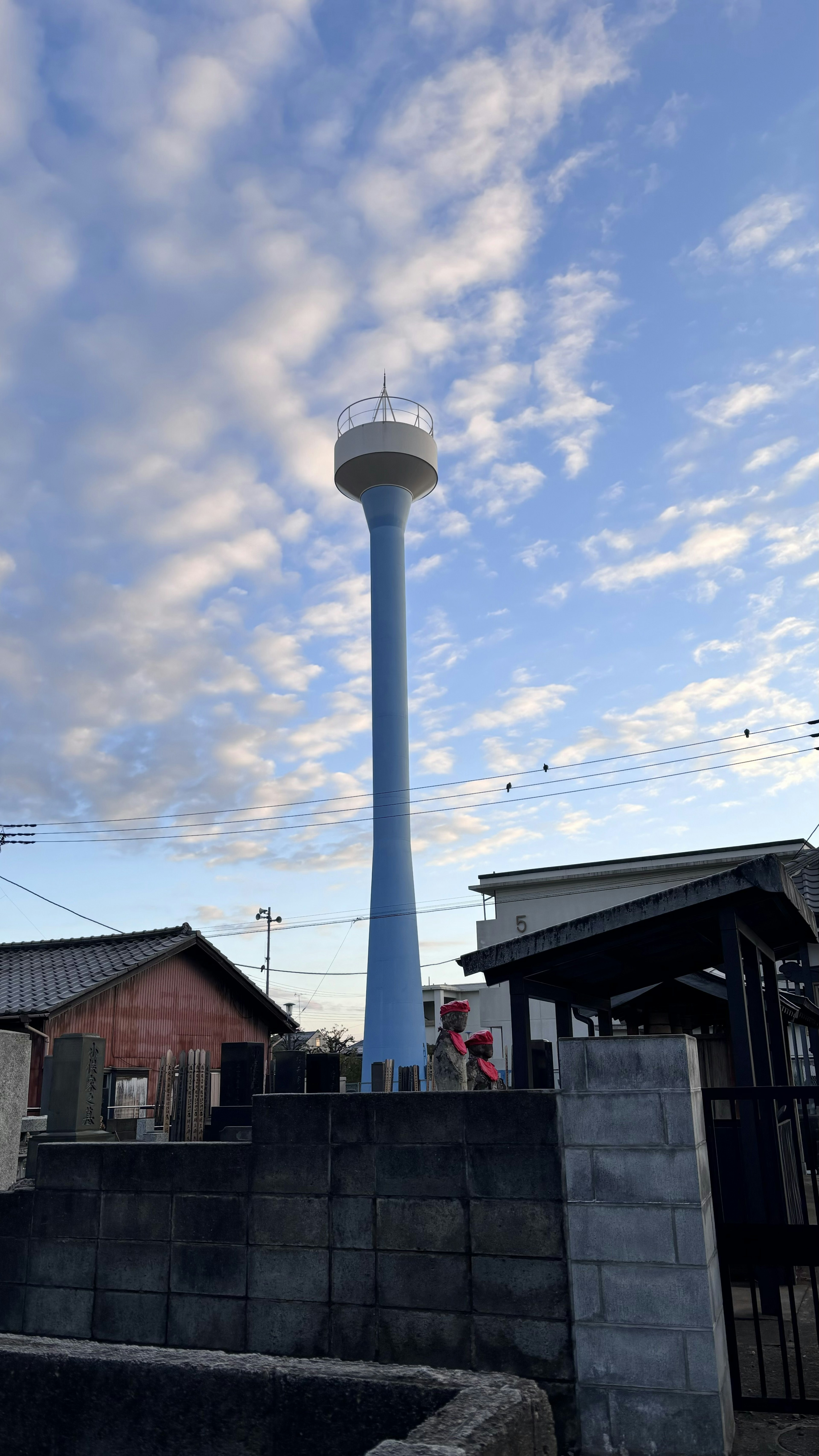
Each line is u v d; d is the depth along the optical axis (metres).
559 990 9.72
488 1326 5.12
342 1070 48.09
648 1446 4.70
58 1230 6.23
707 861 33.81
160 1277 5.89
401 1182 5.48
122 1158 6.18
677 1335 4.77
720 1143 8.09
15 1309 6.20
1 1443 3.47
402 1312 5.31
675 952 8.80
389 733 31.31
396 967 28.98
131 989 22.48
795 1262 5.30
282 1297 5.57
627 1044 5.17
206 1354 3.52
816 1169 7.39
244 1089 13.14
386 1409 3.10
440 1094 5.51
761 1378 5.21
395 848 30.33
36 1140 8.99
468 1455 2.46
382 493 33.22
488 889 36.66
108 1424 3.39
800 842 32.81
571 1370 4.93
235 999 26.36
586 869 35.41
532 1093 5.33
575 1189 5.11
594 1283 4.96
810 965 17.08
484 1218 5.26
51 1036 19.69
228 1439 3.24
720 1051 10.89
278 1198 5.73
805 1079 16.53
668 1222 4.90
